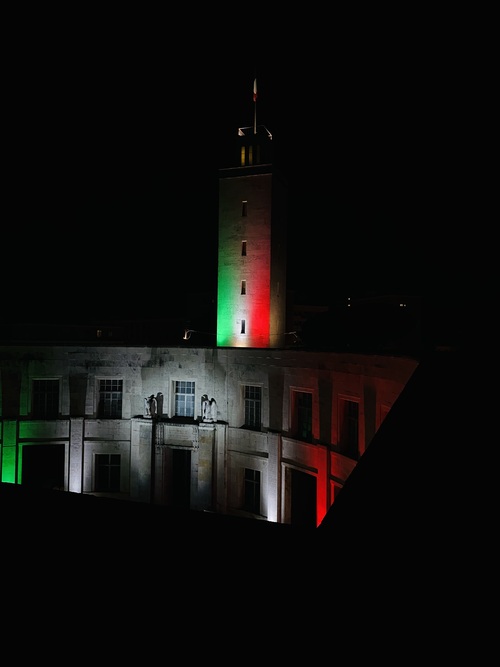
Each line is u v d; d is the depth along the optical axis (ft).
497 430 28.55
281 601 19.69
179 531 26.89
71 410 113.70
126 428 115.44
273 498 99.66
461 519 21.75
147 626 18.85
